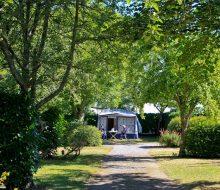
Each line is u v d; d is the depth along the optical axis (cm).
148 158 2117
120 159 2039
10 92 1041
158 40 921
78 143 2062
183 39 1049
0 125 981
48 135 1905
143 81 2067
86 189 1110
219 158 2127
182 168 1628
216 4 902
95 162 1855
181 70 1198
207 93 1978
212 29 980
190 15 935
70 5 1197
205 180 1298
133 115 4634
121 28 1064
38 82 1196
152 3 645
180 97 2216
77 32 1196
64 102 2739
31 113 1010
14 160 981
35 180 1221
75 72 1300
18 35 1129
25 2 1085
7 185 980
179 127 3606
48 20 1178
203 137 2183
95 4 1138
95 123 4794
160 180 1300
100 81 1322
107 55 1227
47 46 1214
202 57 1122
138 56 1286
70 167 1631
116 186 1172
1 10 1055
